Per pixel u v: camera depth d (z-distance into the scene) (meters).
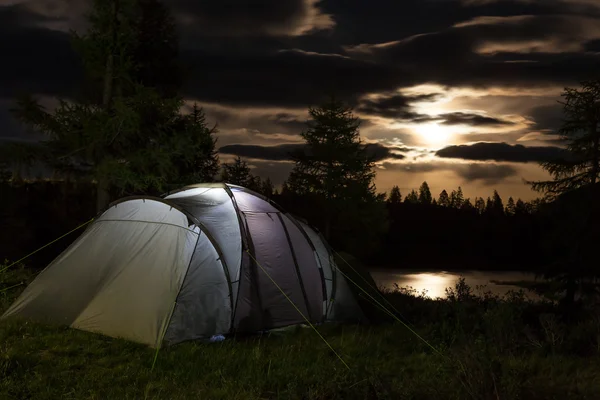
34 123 20.50
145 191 21.39
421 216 104.50
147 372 7.66
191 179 22.05
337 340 10.04
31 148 20.39
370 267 71.31
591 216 29.33
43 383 6.91
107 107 21.19
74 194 28.88
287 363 8.30
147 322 9.29
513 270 80.75
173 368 7.96
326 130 45.84
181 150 21.38
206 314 9.74
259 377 7.55
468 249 94.88
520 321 11.02
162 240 10.22
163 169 20.91
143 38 23.12
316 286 11.48
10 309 10.35
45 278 10.63
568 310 22.95
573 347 10.01
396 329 11.31
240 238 10.66
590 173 29.50
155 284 9.73
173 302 9.45
